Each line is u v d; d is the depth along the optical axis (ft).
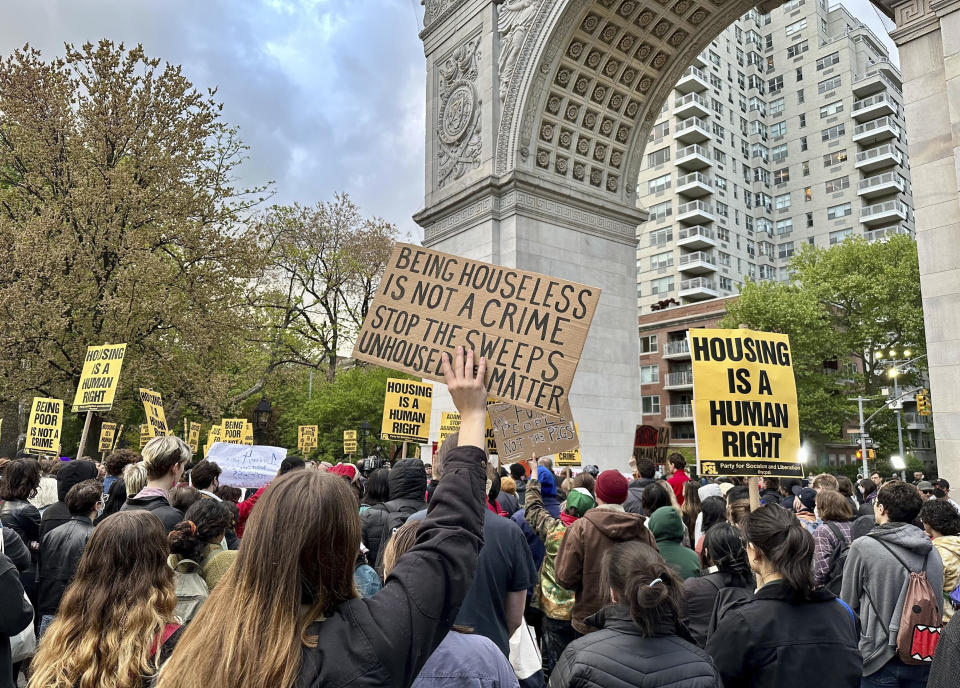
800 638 9.68
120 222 71.41
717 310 186.70
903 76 41.37
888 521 15.25
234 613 4.68
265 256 84.02
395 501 18.11
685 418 189.26
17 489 19.19
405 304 10.64
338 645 4.65
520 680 13.25
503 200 66.03
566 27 64.39
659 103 75.31
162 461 17.38
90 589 8.49
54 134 73.61
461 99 72.43
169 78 76.54
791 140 254.06
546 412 9.65
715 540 13.25
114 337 69.21
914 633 13.28
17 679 19.01
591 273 68.95
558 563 15.19
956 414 36.50
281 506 4.89
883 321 128.47
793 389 19.58
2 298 63.82
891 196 229.45
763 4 67.87
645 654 8.68
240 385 107.96
